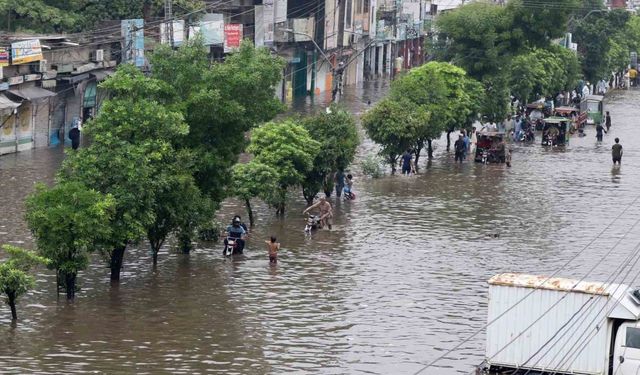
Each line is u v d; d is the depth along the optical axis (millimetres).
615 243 82062
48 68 116812
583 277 71188
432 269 72938
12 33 126062
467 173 114938
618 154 123562
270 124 86625
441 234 83875
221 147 73812
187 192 68500
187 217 69750
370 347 56688
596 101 162625
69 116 121312
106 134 65750
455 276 71188
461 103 125688
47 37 119812
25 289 58844
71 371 51688
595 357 51406
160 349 55406
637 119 174500
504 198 100250
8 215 82000
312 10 178375
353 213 91188
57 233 61250
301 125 91562
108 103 67562
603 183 110188
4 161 105375
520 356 52594
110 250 63625
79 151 66000
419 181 108812
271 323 60250
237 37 144875
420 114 111438
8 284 58094
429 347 56938
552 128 140500
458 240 81875
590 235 84750
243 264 72875
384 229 85125
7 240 74500
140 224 64750
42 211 61188
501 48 148500
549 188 106312
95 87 125125
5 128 109688
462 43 147625
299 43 174000
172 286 66938
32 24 136250
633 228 87812
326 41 183500
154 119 67438
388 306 64062
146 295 64750
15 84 109562
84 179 64750
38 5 136625
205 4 149875
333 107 94938
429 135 117000
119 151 65250
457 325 60781
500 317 52875
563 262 75562
